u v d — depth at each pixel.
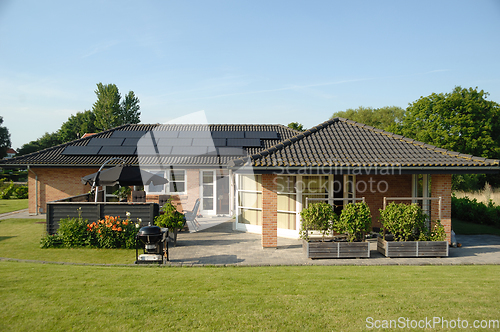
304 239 9.04
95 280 5.84
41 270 6.49
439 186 10.02
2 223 13.95
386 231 10.01
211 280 6.00
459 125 32.03
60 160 16.09
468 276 6.48
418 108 35.88
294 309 4.59
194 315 4.36
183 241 10.72
